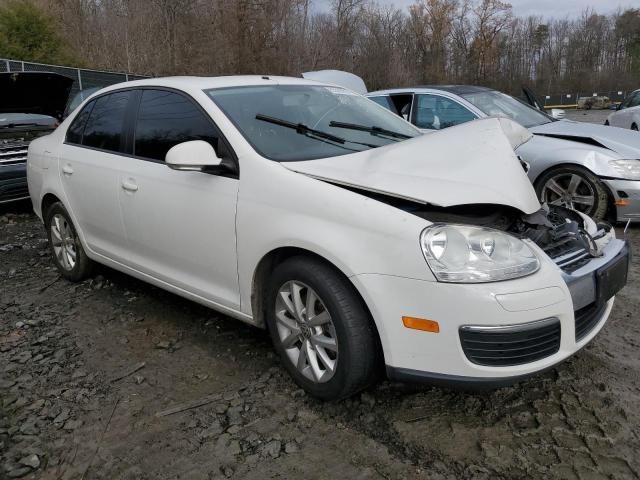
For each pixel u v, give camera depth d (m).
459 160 2.85
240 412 2.80
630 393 2.88
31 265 5.14
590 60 63.50
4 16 22.88
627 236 5.70
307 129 3.33
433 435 2.60
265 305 3.07
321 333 2.78
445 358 2.41
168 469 2.43
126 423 2.74
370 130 3.63
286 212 2.78
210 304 3.32
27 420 2.77
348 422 2.70
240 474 2.39
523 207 2.66
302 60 34.25
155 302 4.17
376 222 2.50
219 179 3.11
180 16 31.09
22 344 3.57
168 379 3.12
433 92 7.08
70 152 4.30
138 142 3.72
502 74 61.94
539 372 2.45
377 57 45.50
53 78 7.38
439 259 2.37
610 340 3.46
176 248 3.40
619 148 5.76
